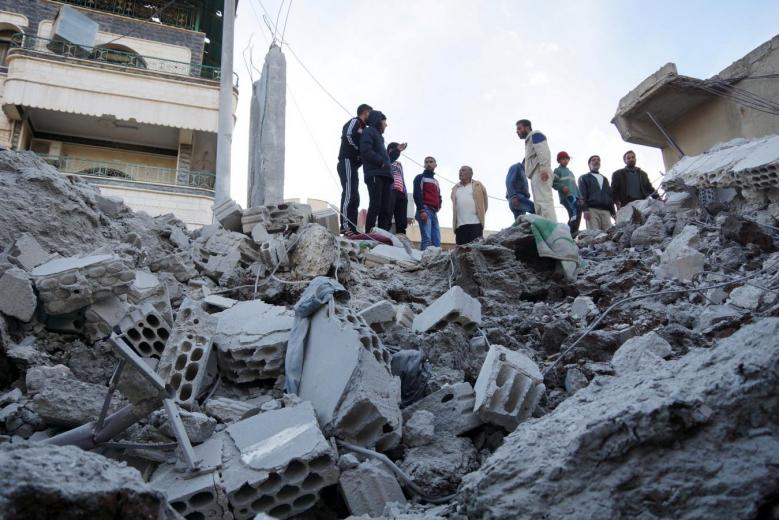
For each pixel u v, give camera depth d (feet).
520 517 8.96
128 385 11.28
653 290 25.95
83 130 83.10
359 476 11.78
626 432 8.98
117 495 7.22
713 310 22.29
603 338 19.74
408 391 16.02
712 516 8.38
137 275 18.90
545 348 21.62
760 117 39.91
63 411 12.52
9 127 77.56
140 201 75.20
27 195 19.26
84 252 19.63
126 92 80.69
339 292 16.16
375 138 34.47
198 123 82.17
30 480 6.79
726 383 9.15
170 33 92.84
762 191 33.60
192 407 14.07
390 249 31.96
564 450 9.43
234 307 18.60
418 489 12.32
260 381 16.34
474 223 36.14
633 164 42.27
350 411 12.94
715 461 8.71
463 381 17.49
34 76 77.51
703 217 34.45
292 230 27.89
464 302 21.03
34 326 16.24
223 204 28.60
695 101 44.42
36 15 88.38
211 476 11.27
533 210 36.04
